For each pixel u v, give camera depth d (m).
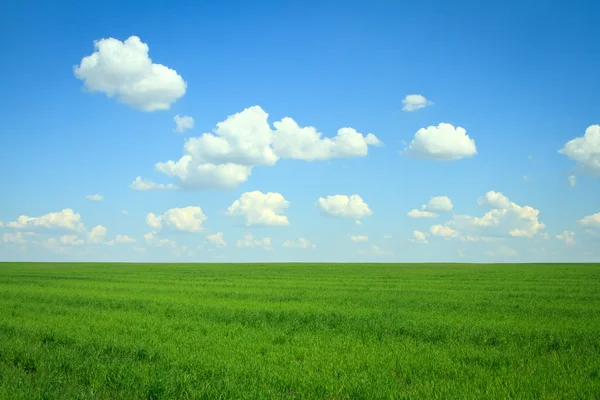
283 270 83.56
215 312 24.30
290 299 31.55
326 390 11.20
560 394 10.77
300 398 10.84
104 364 13.36
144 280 52.47
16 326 19.36
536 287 40.91
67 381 12.07
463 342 16.81
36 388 11.25
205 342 16.66
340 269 88.25
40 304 28.08
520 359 14.09
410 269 87.75
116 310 25.80
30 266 105.31
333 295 33.81
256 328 19.94
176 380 11.71
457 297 32.22
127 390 11.31
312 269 88.94
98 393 11.12
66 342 16.83
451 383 11.66
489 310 25.08
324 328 19.56
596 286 41.94
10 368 13.11
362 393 10.88
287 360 14.12
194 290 38.62
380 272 73.56
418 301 29.41
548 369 12.95
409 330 18.61
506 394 10.80
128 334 18.38
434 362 13.65
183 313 24.41
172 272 74.19
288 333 18.70
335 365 13.44
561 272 70.56
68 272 72.75
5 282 48.69
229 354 14.86
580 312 24.11
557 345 16.16
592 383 11.47
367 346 16.06
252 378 12.08
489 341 16.89
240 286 43.34
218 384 11.41
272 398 10.57
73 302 29.67
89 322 21.06
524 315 23.16
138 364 13.47
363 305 27.77
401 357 14.30
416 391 10.95
